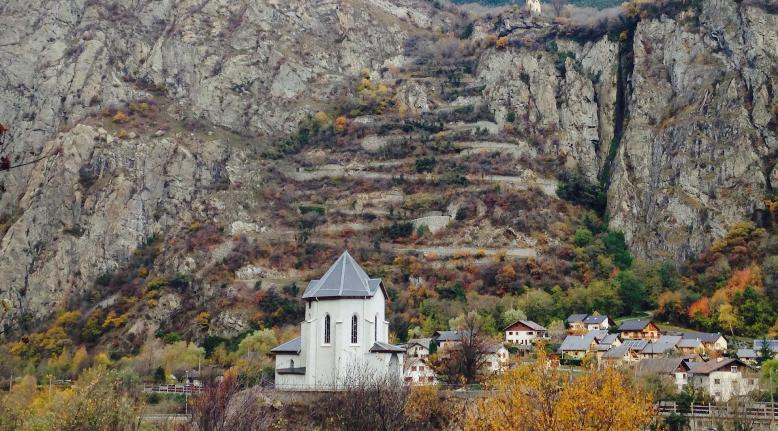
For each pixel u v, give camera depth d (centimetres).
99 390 8638
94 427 8081
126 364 16212
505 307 18050
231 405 9131
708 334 15800
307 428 9300
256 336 16612
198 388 11431
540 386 6700
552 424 6450
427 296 18638
